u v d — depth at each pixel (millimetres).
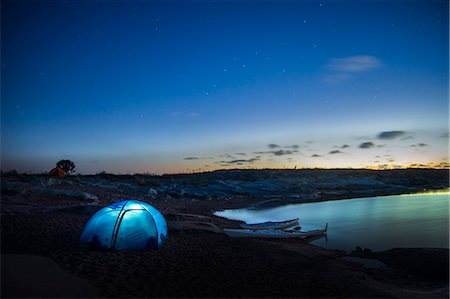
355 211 24219
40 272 7309
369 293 7430
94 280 7281
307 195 36875
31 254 8695
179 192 30891
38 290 6336
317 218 21250
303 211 24672
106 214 10414
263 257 10125
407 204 27688
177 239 11930
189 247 10875
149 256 9445
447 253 10531
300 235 14977
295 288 7652
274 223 17750
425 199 31406
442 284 8477
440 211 22891
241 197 34438
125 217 10312
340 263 10031
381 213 22844
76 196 19391
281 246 11805
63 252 9250
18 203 16266
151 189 27844
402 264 10242
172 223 14203
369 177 56250
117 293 6688
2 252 8766
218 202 29234
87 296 6379
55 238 10586
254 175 50531
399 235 15445
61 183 24172
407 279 8961
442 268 9414
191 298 6719
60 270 7648
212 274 8258
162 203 24188
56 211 14906
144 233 10250
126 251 9828
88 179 29500
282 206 27938
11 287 6336
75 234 11227
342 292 7496
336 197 35906
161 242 10617
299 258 10258
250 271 8703
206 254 10094
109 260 8812
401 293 7562
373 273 9414
